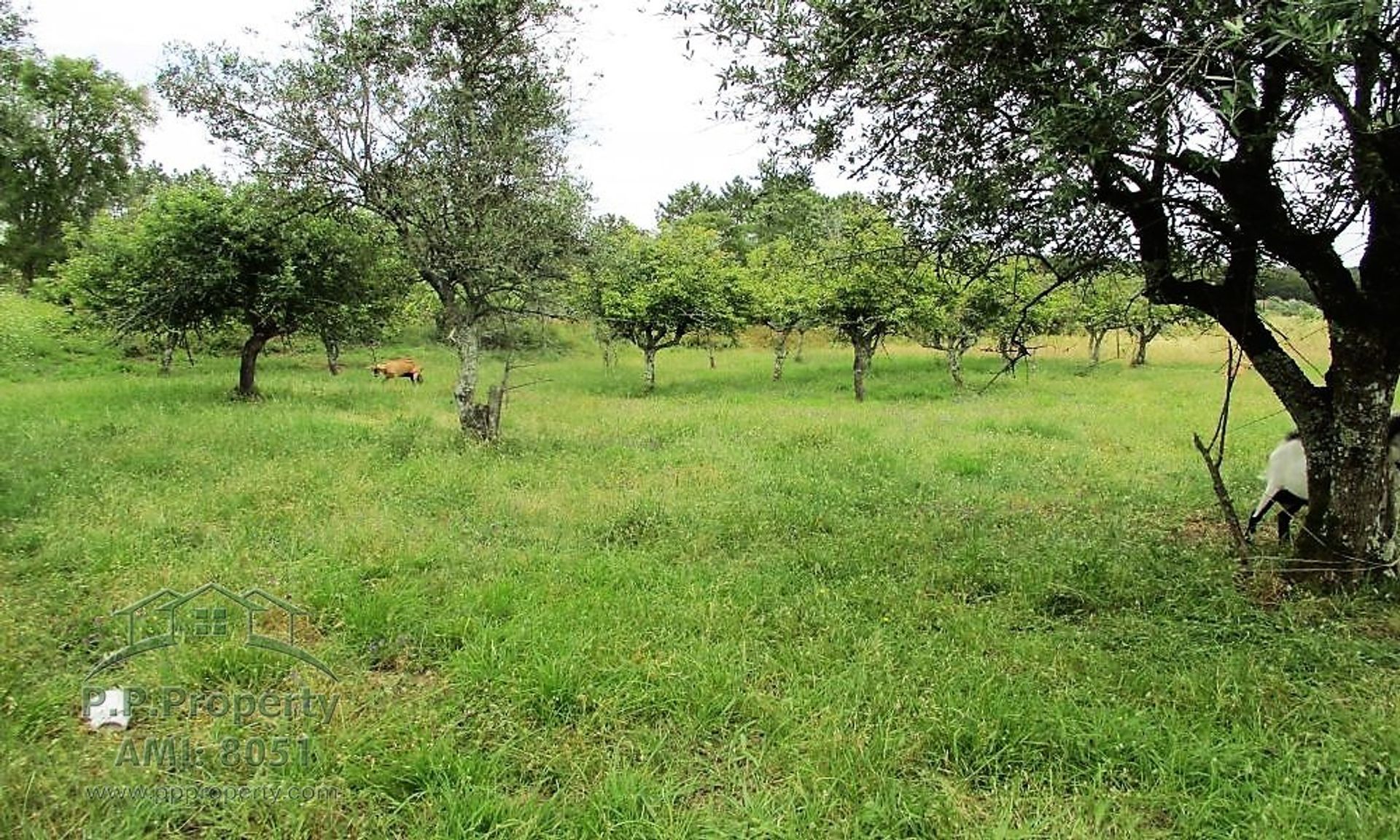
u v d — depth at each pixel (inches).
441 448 404.8
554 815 119.9
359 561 225.5
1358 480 203.8
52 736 140.7
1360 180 178.1
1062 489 335.0
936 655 170.2
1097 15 144.0
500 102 419.5
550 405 637.9
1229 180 188.4
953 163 194.5
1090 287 256.1
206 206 577.0
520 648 170.7
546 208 432.1
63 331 880.3
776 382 919.7
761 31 182.7
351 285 642.8
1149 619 189.2
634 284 837.8
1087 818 119.5
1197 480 343.0
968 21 154.6
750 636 179.5
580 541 253.9
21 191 1088.8
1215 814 119.3
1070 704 146.6
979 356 1172.5
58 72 1213.7
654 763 134.0
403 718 145.1
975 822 119.3
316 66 405.1
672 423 520.4
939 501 308.2
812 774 127.7
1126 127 140.8
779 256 830.5
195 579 208.4
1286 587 203.5
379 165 420.8
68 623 183.0
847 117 196.5
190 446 386.3
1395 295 190.7
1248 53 133.6
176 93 401.7
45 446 372.5
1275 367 215.3
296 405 578.2
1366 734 136.4
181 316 612.1
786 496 316.2
